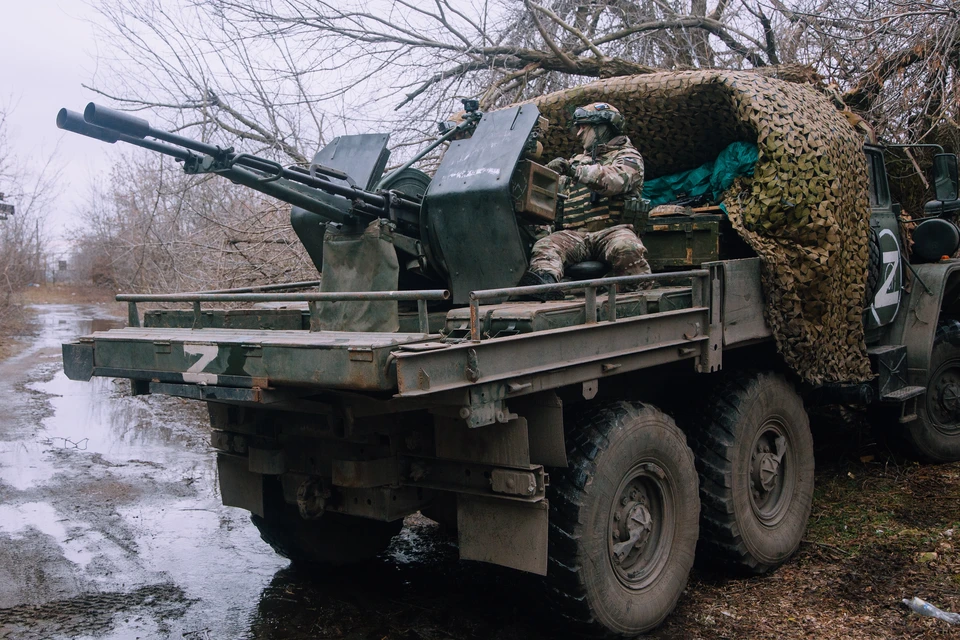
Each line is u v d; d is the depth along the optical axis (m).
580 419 3.58
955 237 5.52
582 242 4.43
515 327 3.26
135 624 3.85
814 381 4.64
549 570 3.40
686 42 9.62
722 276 4.14
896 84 7.39
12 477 6.50
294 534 4.37
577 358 3.30
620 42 9.61
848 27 7.83
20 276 21.28
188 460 7.12
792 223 4.49
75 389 11.20
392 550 4.90
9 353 15.11
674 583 3.79
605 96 5.36
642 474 3.69
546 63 8.92
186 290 10.02
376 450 3.54
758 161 4.63
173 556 4.79
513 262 4.08
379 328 3.67
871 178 5.56
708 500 4.16
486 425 3.12
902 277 5.65
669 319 3.80
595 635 3.50
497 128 4.22
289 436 3.83
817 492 5.49
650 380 4.30
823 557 4.53
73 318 22.66
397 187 4.58
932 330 5.56
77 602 4.10
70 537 5.11
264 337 3.20
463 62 9.06
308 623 3.86
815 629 3.66
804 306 4.54
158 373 3.39
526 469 3.21
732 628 3.74
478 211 4.06
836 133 4.72
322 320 3.87
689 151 5.56
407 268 4.47
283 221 9.16
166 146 3.47
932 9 7.07
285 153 9.27
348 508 3.66
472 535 3.41
